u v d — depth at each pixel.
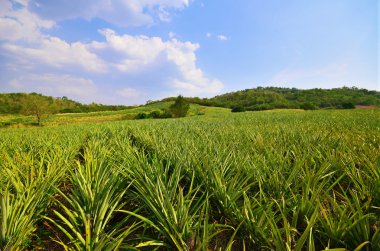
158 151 5.48
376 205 2.95
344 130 9.20
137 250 2.36
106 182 3.60
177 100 66.12
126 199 4.00
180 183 4.59
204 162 3.96
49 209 3.88
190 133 10.77
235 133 9.49
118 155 5.76
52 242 2.99
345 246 2.21
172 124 19.75
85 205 3.09
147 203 2.99
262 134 8.88
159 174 3.50
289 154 5.23
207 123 19.17
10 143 9.73
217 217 3.23
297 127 11.35
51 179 4.10
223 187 3.22
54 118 71.25
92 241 2.25
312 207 2.67
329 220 2.40
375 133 7.60
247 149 5.73
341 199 3.50
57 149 6.77
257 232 2.44
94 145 7.27
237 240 2.75
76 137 10.62
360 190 3.18
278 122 17.56
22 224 2.72
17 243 2.38
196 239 2.43
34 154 6.80
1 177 4.09
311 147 5.42
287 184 3.27
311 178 3.09
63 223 3.31
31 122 63.56
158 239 2.63
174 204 3.05
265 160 4.41
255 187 3.85
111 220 3.35
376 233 2.08
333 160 4.12
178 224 2.51
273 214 2.64
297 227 2.73
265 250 2.32
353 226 2.23
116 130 15.52
